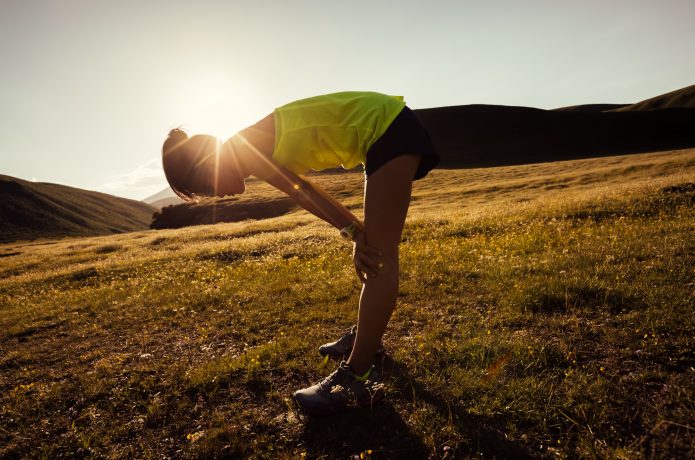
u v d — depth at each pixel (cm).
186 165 205
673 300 311
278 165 214
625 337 278
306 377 292
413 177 216
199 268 948
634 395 223
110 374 338
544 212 1177
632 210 1075
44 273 1283
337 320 394
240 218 5016
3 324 599
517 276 435
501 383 249
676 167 3114
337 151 216
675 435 193
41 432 269
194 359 356
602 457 187
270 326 411
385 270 214
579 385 232
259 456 219
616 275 382
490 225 1065
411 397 250
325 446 221
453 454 203
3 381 366
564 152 7500
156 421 263
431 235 1063
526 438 207
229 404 271
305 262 796
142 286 755
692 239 487
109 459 234
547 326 316
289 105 217
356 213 2712
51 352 431
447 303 398
